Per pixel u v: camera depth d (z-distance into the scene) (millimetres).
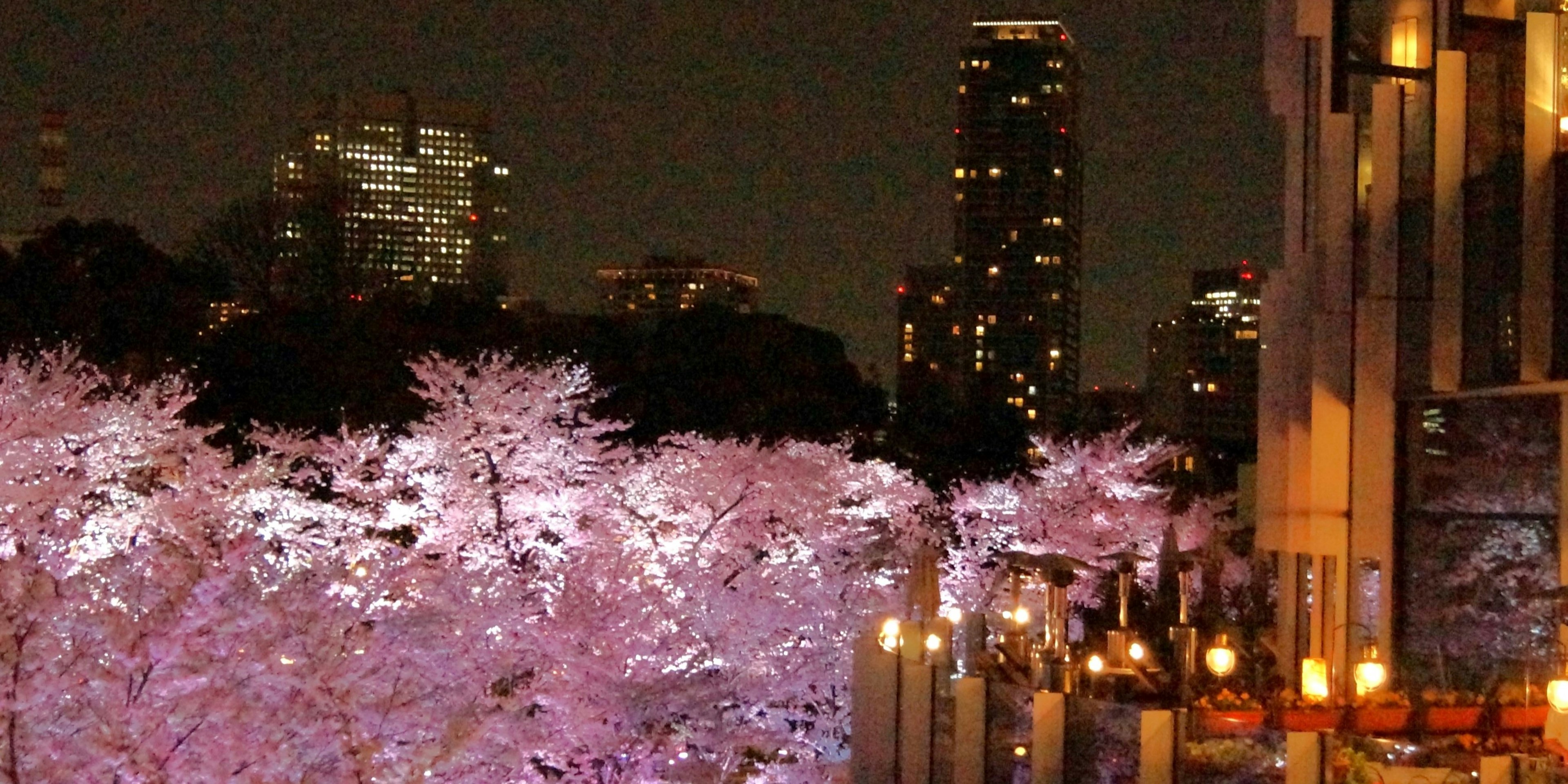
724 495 19656
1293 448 13617
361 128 156375
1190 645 10367
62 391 17859
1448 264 12367
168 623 9336
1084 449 25125
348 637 10141
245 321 32812
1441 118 12336
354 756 9211
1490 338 12055
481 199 158875
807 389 37219
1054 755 8516
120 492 16609
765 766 13828
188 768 8680
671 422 34812
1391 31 13359
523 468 19875
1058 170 164625
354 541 17812
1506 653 12070
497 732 10383
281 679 9219
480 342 34344
